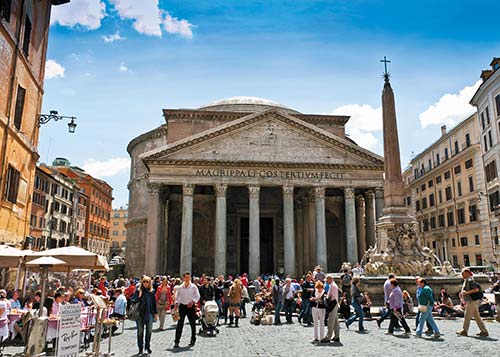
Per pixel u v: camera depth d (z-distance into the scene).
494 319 14.99
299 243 44.09
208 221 45.25
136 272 53.00
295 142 39.12
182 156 37.59
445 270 17.95
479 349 9.91
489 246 43.28
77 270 21.14
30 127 19.67
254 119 38.91
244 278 29.59
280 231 46.00
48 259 11.41
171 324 17.83
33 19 19.39
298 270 43.91
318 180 38.41
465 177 48.66
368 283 16.64
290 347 11.20
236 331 14.91
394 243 17.70
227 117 47.25
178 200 45.31
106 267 15.73
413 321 14.97
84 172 78.00
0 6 15.48
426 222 60.34
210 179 37.25
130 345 12.48
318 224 37.59
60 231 55.62
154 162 37.03
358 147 38.78
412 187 65.94
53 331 10.83
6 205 17.09
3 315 11.60
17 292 15.20
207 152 38.00
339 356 9.71
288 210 37.44
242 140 38.69
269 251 46.44
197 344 12.21
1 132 16.11
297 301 19.45
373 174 39.12
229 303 17.06
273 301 17.17
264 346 11.52
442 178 54.94
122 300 15.55
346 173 38.84
